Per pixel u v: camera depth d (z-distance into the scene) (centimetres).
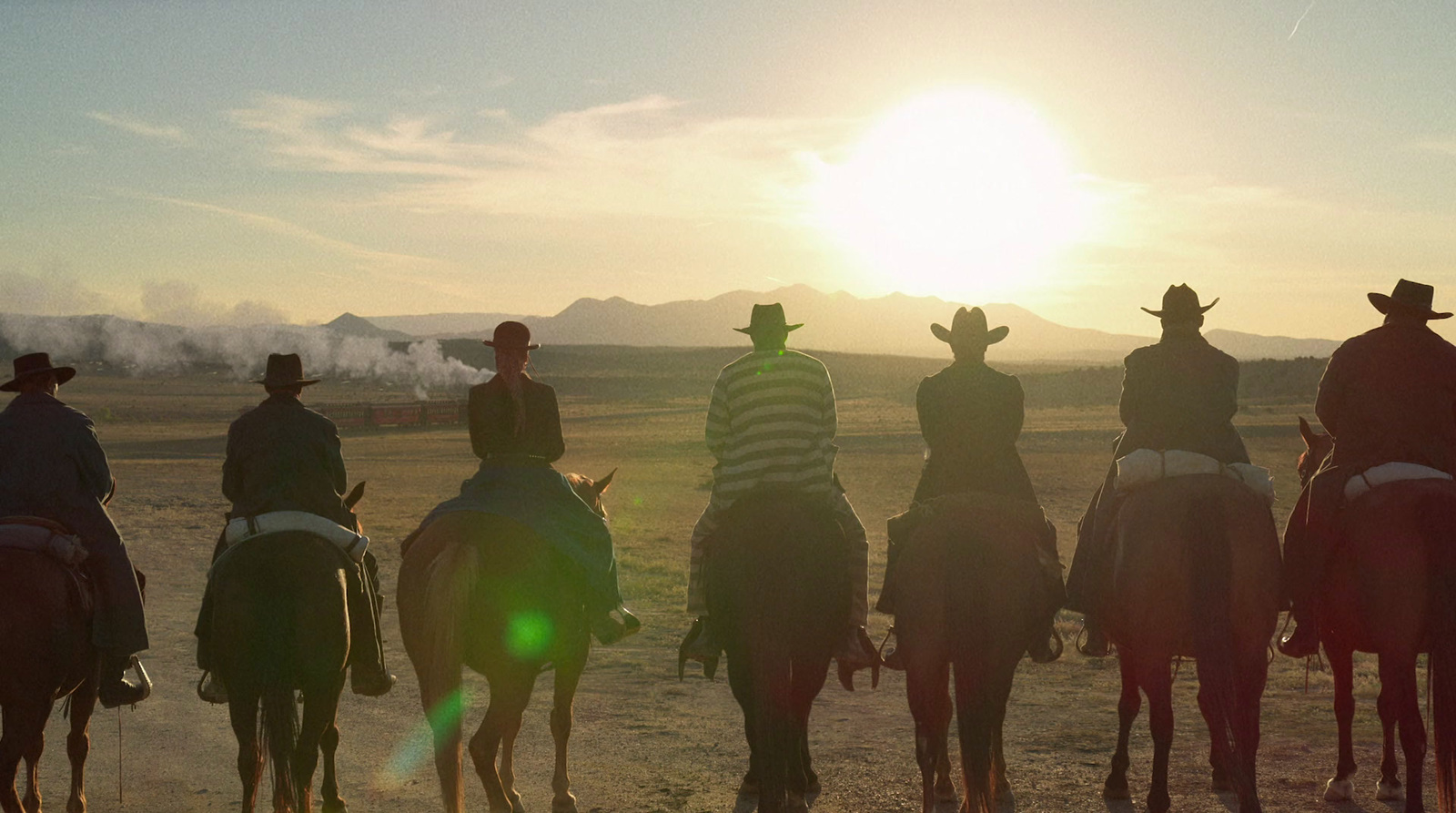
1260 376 12294
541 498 694
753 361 695
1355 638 686
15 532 653
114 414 10975
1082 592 736
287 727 616
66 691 689
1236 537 646
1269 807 752
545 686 1216
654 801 790
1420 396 674
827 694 1178
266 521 678
